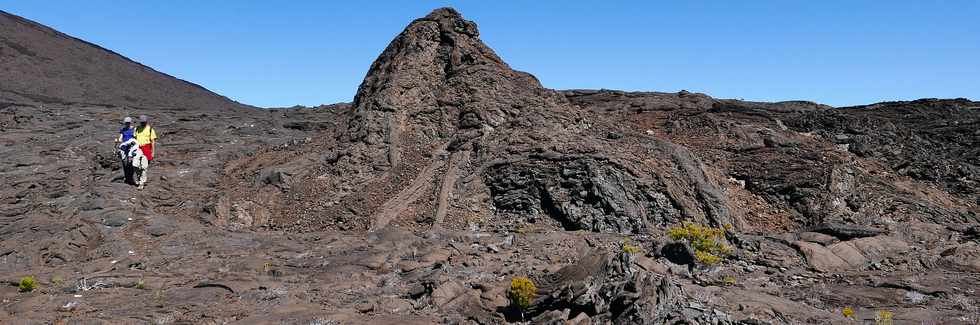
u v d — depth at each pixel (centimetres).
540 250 1588
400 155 2259
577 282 1082
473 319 1061
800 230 1875
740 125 2867
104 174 2169
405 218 1906
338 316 1048
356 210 1944
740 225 1966
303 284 1280
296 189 2089
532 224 1900
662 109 3384
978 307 1188
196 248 1600
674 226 1898
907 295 1284
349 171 2170
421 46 2686
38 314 1052
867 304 1224
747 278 1426
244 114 3834
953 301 1241
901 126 3212
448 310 1110
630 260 1148
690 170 2167
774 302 1182
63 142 2700
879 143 2859
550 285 1138
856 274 1505
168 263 1463
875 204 2170
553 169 2025
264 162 2322
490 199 2030
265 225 1930
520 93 2569
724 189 2178
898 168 2609
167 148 2597
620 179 1984
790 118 3234
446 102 2495
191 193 2052
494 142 2275
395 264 1430
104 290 1229
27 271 1403
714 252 1550
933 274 1504
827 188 2120
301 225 1906
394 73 2555
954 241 1847
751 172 2295
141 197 1945
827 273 1512
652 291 1017
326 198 2038
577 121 2525
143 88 5678
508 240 1677
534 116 2419
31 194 1969
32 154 2470
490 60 2709
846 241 1681
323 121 3412
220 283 1249
